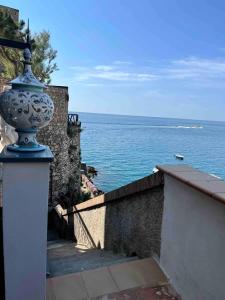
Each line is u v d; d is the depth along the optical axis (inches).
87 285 97.0
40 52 784.9
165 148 2230.6
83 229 256.7
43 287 75.4
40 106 67.9
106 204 181.5
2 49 618.5
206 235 76.0
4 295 76.7
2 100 68.3
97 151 1950.1
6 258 71.3
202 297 78.2
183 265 89.0
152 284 97.6
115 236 162.4
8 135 139.0
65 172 749.3
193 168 99.4
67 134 778.2
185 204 87.4
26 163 67.6
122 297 91.5
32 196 69.6
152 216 114.5
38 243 72.5
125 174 1284.4
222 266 69.2
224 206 68.2
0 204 94.5
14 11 793.6
